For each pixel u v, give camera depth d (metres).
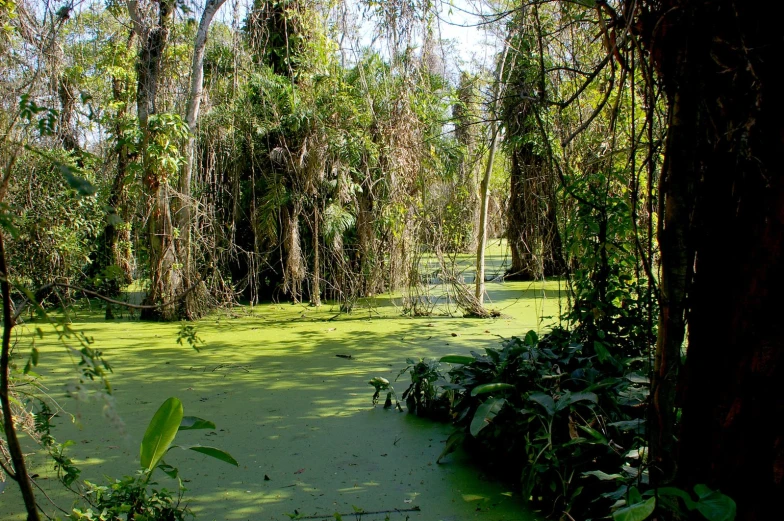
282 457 3.92
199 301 9.27
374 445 4.12
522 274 12.85
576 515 3.05
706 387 2.17
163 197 8.90
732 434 2.06
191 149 9.13
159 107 9.10
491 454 3.79
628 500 2.25
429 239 9.62
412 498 3.35
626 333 4.25
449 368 6.05
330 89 10.05
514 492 3.42
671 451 2.28
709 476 2.13
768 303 1.99
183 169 9.16
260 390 5.44
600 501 2.96
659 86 2.27
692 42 2.11
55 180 7.73
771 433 1.98
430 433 4.35
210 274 9.82
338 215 9.79
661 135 2.59
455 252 9.89
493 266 15.83
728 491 2.07
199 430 4.42
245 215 10.55
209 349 7.13
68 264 8.58
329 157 10.02
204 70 10.37
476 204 12.12
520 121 6.36
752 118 1.98
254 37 9.77
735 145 2.05
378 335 7.90
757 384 2.00
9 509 3.22
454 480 3.58
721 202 2.14
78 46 8.24
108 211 1.78
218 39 10.22
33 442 4.14
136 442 4.18
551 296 10.30
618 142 4.80
